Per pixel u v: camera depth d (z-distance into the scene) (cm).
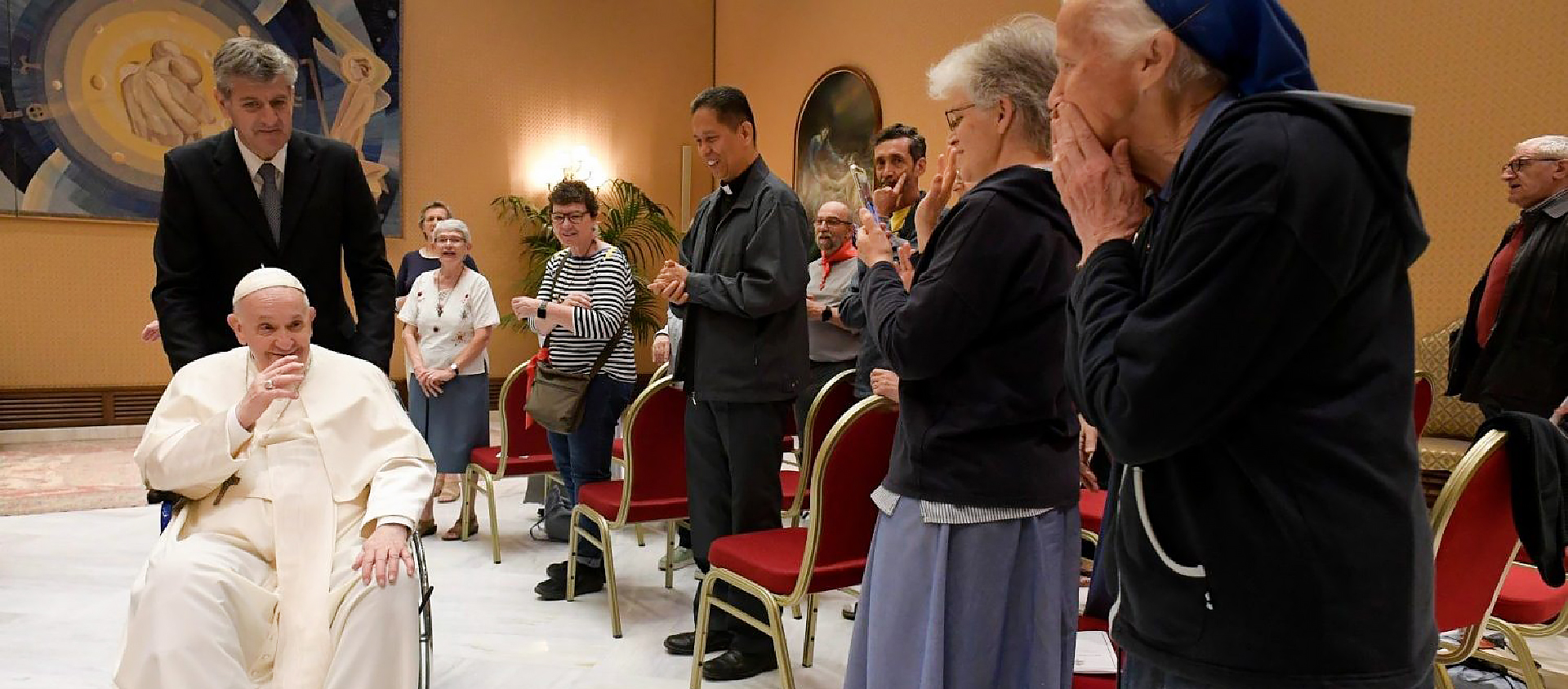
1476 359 357
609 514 327
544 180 912
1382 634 90
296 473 229
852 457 233
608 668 298
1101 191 107
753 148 288
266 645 210
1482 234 454
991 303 151
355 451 235
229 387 235
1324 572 90
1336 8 509
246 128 236
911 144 360
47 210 718
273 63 233
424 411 455
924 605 159
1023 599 157
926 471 159
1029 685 157
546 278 388
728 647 297
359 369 246
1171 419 89
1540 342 321
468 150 876
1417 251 96
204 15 759
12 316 715
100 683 283
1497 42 445
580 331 357
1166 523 101
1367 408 90
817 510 232
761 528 282
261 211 250
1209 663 96
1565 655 319
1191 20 98
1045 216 154
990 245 150
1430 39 470
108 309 745
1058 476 160
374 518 221
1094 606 170
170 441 218
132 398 756
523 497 549
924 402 161
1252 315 86
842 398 334
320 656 205
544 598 365
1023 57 155
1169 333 88
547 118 913
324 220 256
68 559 413
